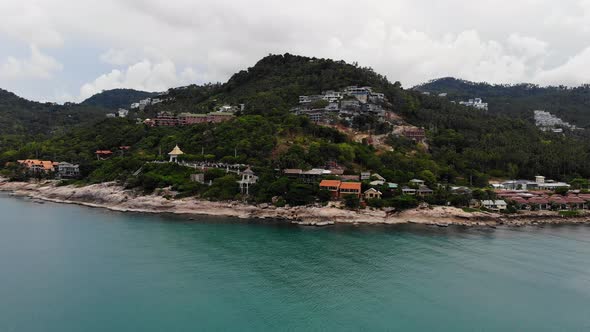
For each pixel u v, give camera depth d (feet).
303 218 347.15
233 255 244.63
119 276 208.85
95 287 195.31
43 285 197.67
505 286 207.10
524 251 267.80
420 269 227.20
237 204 376.07
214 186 398.21
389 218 353.10
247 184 390.21
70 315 168.14
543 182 492.54
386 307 179.01
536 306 185.16
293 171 403.13
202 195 391.65
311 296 188.14
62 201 434.30
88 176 488.02
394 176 426.51
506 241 294.05
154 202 389.19
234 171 431.84
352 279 209.56
